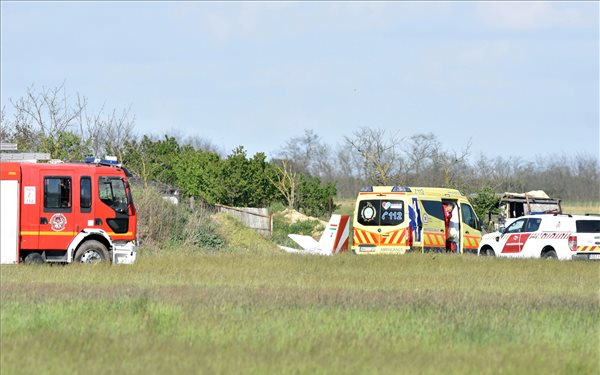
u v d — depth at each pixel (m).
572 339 53.66
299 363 44.94
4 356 45.34
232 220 164.00
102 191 98.62
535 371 45.16
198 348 48.34
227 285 78.31
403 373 43.72
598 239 118.94
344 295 70.25
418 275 90.69
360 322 57.06
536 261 104.69
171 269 91.56
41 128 190.12
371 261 103.50
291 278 85.75
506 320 59.06
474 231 137.12
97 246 98.25
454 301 68.00
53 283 76.94
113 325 55.03
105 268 90.56
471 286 81.50
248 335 52.31
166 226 144.75
